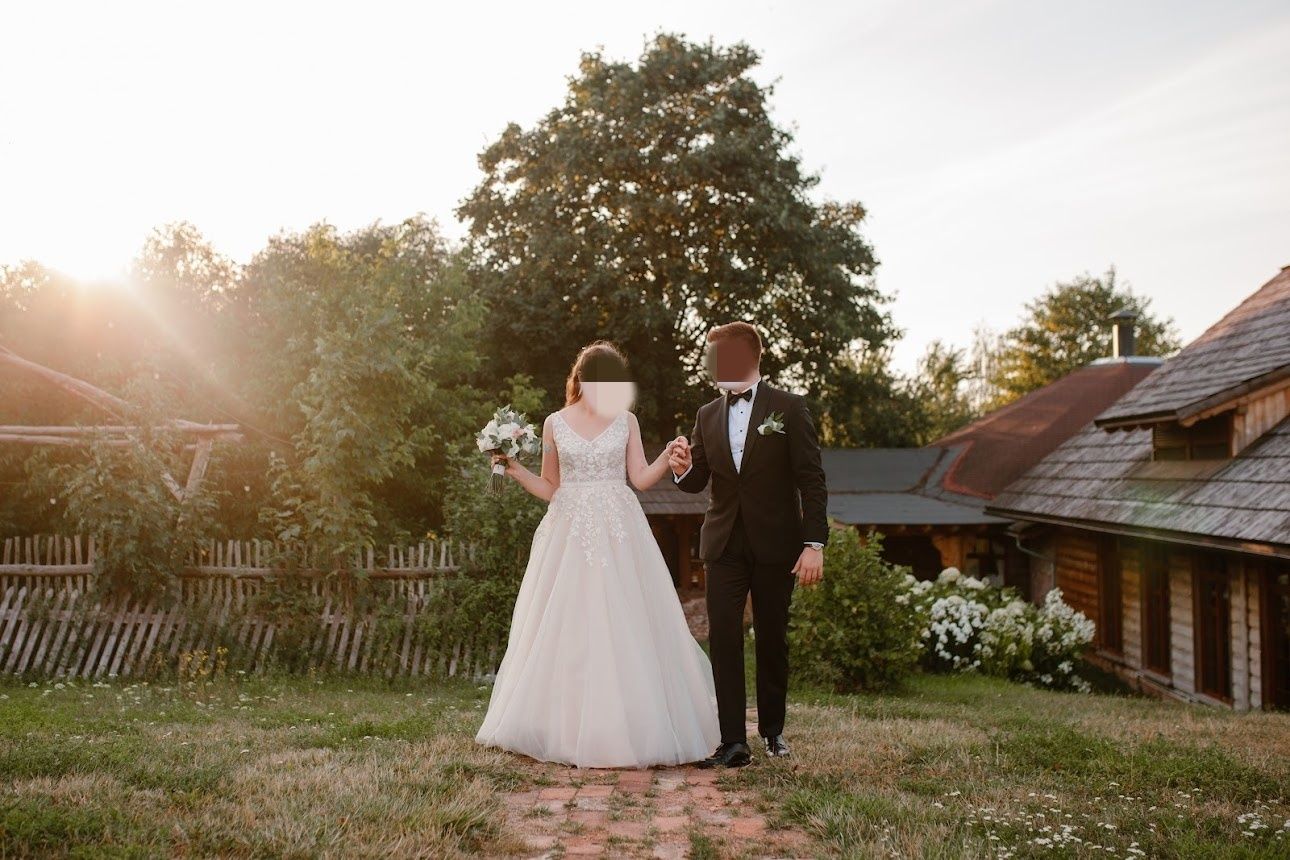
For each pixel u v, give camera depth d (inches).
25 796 143.5
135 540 394.6
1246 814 156.0
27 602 401.7
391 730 211.6
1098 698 446.6
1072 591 719.1
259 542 423.2
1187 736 260.4
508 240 1106.1
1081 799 168.6
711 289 1051.3
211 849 127.1
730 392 187.9
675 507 909.2
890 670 425.7
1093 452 706.8
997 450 898.7
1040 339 1994.3
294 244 920.9
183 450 453.1
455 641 419.8
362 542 421.1
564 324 1029.2
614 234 1026.1
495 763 177.3
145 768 164.6
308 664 406.6
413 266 831.7
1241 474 479.2
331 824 137.3
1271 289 642.8
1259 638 454.3
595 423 197.3
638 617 188.4
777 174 1043.3
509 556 427.8
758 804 158.2
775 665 191.6
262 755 182.9
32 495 498.9
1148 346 1984.5
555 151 1051.3
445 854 128.2
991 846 135.1
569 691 184.5
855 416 1256.8
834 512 825.5
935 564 879.7
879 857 130.1
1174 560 550.0
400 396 480.1
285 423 566.3
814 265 1047.6
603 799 160.1
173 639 401.7
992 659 537.6
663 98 1031.6
